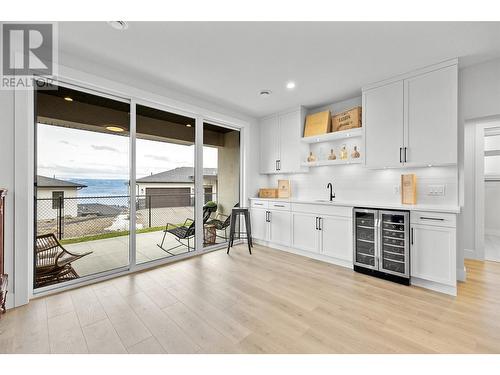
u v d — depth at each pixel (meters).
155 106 3.12
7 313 1.92
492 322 1.80
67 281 2.42
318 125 3.64
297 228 3.59
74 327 1.74
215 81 2.95
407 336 1.64
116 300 2.16
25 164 2.06
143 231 3.77
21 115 2.04
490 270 2.91
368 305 2.08
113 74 2.65
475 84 2.57
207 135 4.14
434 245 2.34
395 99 2.77
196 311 1.97
